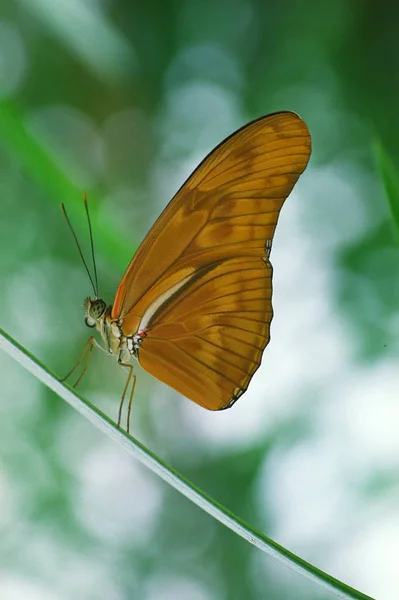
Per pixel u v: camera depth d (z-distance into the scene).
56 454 0.80
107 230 0.72
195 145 0.83
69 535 0.80
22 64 0.80
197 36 0.83
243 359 0.74
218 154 0.73
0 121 0.71
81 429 0.81
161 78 0.83
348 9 0.83
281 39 0.83
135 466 0.81
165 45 0.83
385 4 0.83
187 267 0.74
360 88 0.83
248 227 0.74
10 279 0.82
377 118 0.82
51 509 0.80
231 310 0.74
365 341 0.78
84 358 0.82
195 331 0.74
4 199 0.82
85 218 0.72
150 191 0.83
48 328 0.82
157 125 0.83
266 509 0.78
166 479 0.68
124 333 0.75
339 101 0.83
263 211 0.73
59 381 0.69
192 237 0.74
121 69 0.73
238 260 0.74
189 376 0.75
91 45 0.73
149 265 0.74
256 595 0.80
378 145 0.70
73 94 0.81
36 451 0.80
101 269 0.79
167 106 0.83
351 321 0.79
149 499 0.80
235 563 0.80
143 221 0.83
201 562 0.80
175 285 0.74
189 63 0.83
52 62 0.80
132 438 0.69
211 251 0.74
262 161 0.73
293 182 0.73
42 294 0.82
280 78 0.83
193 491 0.68
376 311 0.79
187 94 0.83
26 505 0.80
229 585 0.80
